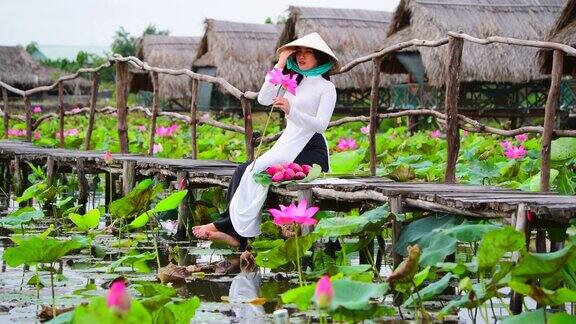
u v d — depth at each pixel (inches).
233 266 243.4
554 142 278.1
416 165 335.3
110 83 2450.8
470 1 900.6
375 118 310.0
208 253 268.2
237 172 253.4
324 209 247.9
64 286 209.3
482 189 218.4
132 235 307.1
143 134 740.0
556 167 288.7
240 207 246.5
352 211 291.4
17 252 171.2
